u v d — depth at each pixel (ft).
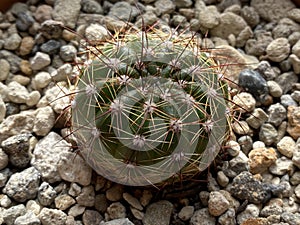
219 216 0.59
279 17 0.76
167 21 0.75
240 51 0.74
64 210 0.60
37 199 0.61
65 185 0.61
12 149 0.62
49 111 0.65
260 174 0.63
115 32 0.69
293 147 0.64
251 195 0.60
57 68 0.72
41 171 0.62
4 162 0.62
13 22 0.75
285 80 0.70
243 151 0.65
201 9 0.77
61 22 0.73
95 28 0.73
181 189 0.61
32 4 0.77
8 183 0.61
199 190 0.61
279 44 0.72
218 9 0.77
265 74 0.70
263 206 0.61
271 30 0.75
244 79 0.68
